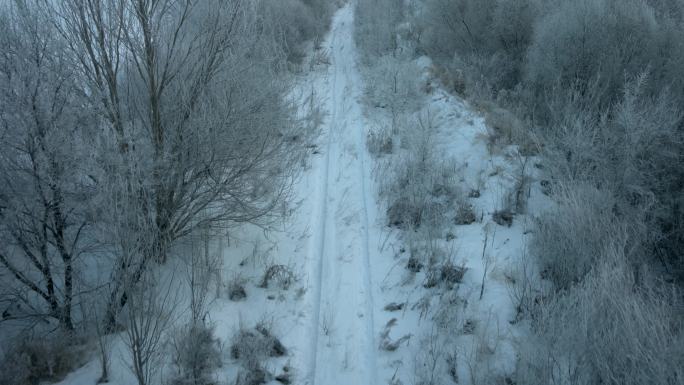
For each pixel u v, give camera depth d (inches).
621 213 215.6
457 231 241.0
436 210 253.1
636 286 174.6
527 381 144.7
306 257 240.2
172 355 171.2
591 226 193.8
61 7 177.0
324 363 180.1
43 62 175.8
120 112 191.2
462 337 177.9
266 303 207.6
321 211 282.4
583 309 155.5
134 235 166.6
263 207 244.8
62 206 179.0
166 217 204.7
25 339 173.3
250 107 210.1
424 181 276.8
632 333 138.4
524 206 248.1
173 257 221.9
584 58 313.0
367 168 319.9
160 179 194.1
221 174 206.8
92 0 178.7
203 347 172.6
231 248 239.0
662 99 236.2
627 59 301.3
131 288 165.0
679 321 157.4
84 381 163.8
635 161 221.3
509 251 218.8
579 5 313.3
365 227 260.4
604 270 165.0
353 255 239.1
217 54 205.2
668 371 128.8
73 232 196.1
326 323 197.2
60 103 177.3
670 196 217.0
